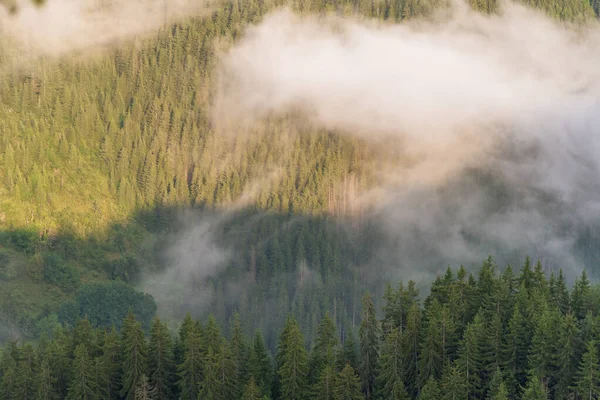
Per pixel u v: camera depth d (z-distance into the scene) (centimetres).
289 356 16288
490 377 15562
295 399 16150
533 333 15800
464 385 14638
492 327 15838
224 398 16112
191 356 16775
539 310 16150
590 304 16875
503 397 13988
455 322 16500
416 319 16350
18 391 16975
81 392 16475
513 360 15600
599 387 14288
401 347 16062
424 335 16162
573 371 15038
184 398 16738
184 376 16900
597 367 14538
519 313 16038
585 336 15412
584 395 14412
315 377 16575
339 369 16788
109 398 17038
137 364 16975
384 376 15962
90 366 16688
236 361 16900
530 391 14138
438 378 15638
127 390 17000
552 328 15400
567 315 15350
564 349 14950
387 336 16500
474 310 17175
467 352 15250
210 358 16338
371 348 16938
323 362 16800
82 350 17000
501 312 16738
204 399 16050
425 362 15700
